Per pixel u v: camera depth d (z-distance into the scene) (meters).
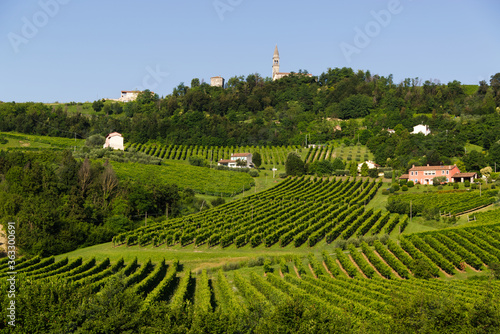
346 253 88.62
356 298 59.38
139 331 46.22
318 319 46.53
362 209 120.00
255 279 69.25
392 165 173.88
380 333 46.09
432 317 46.34
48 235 91.06
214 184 148.38
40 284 53.19
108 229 101.25
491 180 141.38
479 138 193.88
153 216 116.25
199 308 49.59
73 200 104.12
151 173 148.00
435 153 170.62
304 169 170.62
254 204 125.50
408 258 80.00
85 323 46.41
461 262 79.69
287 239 98.44
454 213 114.56
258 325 47.66
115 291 51.66
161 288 63.03
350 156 195.25
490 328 44.50
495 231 95.00
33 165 114.75
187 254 89.94
